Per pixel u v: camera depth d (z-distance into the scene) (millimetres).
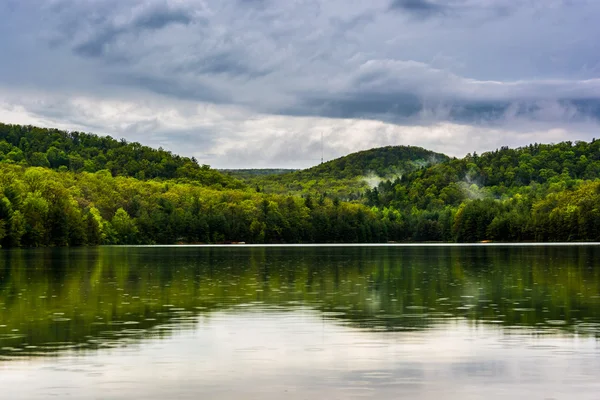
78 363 27281
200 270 81062
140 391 23438
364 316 39750
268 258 116188
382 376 25438
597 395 22953
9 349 29812
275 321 37875
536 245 189625
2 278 66875
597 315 39594
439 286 58125
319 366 26969
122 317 39312
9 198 166000
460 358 28188
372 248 185500
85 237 189375
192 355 28812
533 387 23875
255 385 24234
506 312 41125
